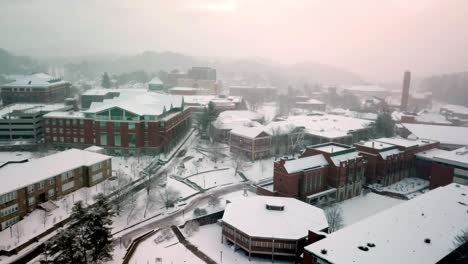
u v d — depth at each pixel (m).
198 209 98.31
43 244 77.75
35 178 89.00
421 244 63.28
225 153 155.38
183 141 170.38
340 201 115.75
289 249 77.19
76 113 149.00
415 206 81.06
